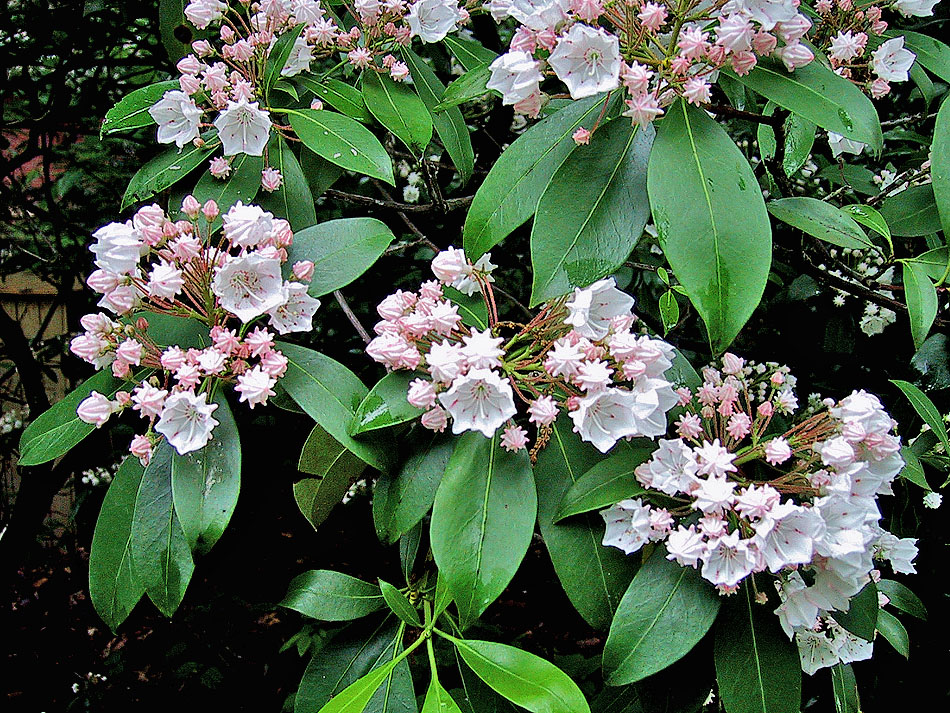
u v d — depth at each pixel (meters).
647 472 0.28
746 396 0.31
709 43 0.29
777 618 0.28
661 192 0.27
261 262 0.30
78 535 0.81
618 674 0.27
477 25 0.55
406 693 0.31
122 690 0.75
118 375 0.31
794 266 0.46
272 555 0.77
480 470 0.29
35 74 0.65
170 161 0.37
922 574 0.57
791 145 0.37
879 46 0.37
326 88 0.39
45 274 0.75
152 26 0.59
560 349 0.28
